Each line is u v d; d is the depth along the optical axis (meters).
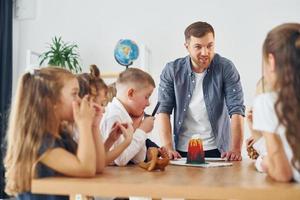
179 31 3.33
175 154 1.59
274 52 0.83
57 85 1.03
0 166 3.23
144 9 3.41
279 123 0.82
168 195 0.79
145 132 1.39
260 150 1.15
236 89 1.91
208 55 1.83
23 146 0.95
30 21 3.66
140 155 1.38
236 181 0.86
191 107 1.93
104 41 3.47
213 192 0.77
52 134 0.98
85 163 0.91
